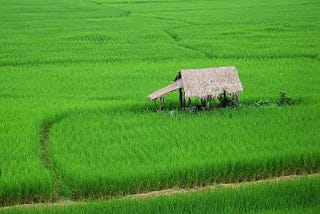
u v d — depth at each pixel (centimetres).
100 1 8256
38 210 1531
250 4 7350
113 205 1548
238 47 4075
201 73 2492
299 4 7162
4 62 3731
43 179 1759
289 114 2361
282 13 6181
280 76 3138
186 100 2633
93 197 1753
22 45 4428
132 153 1950
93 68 3534
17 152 1984
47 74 3384
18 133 2195
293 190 1622
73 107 2564
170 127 2247
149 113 2472
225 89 2455
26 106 2631
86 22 5797
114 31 5084
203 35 4747
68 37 4744
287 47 4003
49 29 5284
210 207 1538
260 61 3578
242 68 3372
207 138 2094
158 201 1566
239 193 1603
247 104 2647
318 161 1894
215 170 1822
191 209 1532
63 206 1571
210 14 6338
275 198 1581
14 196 1736
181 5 7462
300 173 1897
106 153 1962
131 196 1734
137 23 5666
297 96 2675
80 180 1748
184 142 2061
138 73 3334
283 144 1988
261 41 4328
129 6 7475
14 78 3281
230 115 2400
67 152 1997
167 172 1791
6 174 1783
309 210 1494
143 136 2155
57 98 2816
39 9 7106
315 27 4972
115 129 2262
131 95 2828
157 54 3922
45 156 2108
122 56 3884
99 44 4422
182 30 5075
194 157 1895
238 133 2141
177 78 2581
